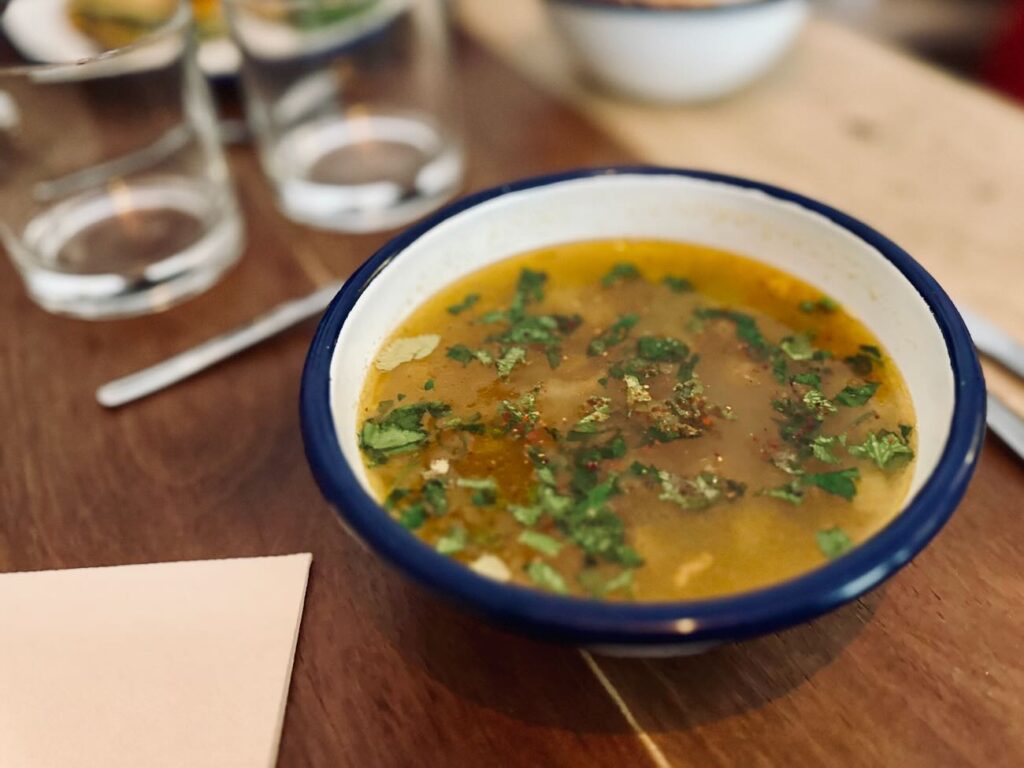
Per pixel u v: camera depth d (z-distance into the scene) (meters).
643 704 0.15
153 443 0.20
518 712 0.15
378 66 0.30
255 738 0.15
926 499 0.13
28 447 0.20
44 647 0.16
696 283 0.20
